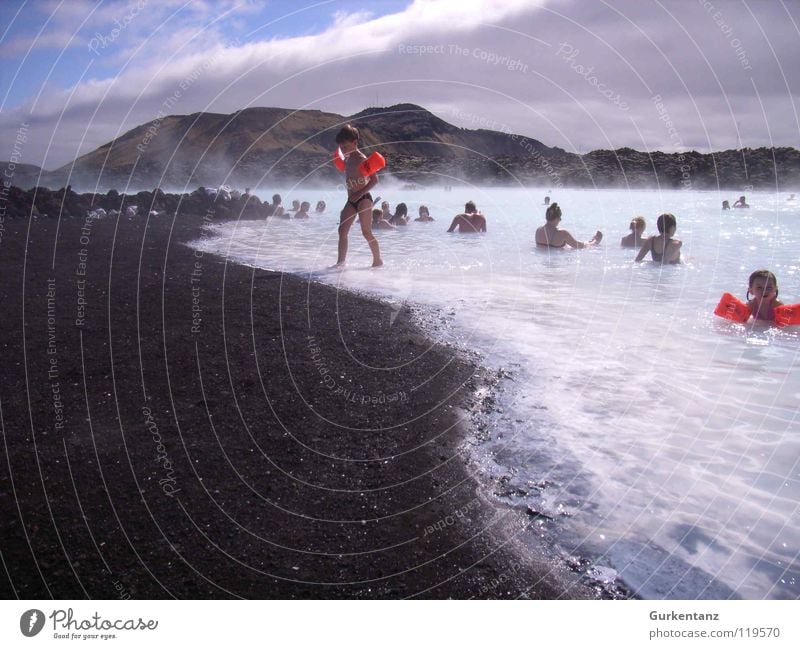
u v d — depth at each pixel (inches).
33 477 103.0
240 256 347.6
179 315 207.2
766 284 193.6
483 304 229.6
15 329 187.0
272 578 81.0
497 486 102.3
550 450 113.6
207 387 144.6
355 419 129.5
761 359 161.8
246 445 117.0
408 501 98.8
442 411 132.9
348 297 240.2
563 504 96.2
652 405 132.6
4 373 150.3
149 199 600.1
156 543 87.4
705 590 76.5
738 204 716.7
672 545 85.0
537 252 362.6
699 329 192.2
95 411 130.0
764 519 89.4
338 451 115.5
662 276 281.4
